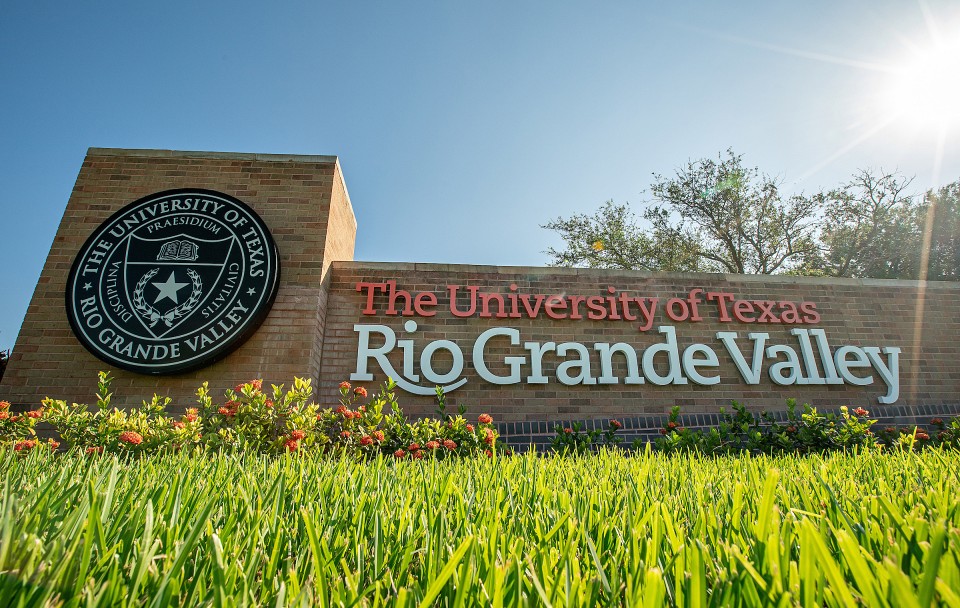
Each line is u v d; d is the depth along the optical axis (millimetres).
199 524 800
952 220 19578
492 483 1880
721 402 8219
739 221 20250
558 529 1028
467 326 8250
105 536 876
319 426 5961
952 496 1326
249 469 2088
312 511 1236
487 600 673
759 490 1545
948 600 503
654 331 8555
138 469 1918
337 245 8859
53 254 7645
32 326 7227
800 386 8461
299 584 785
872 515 1071
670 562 771
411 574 882
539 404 7918
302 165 8477
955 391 8742
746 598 633
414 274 8461
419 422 6328
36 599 584
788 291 9086
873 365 8734
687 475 2160
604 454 3633
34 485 1374
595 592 682
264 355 7301
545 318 8445
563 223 22562
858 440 6660
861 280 9297
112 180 8172
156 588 700
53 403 5406
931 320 9156
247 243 7668
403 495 1563
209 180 8273
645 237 21609
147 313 7242
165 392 7016
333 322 8062
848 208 19797
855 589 744
